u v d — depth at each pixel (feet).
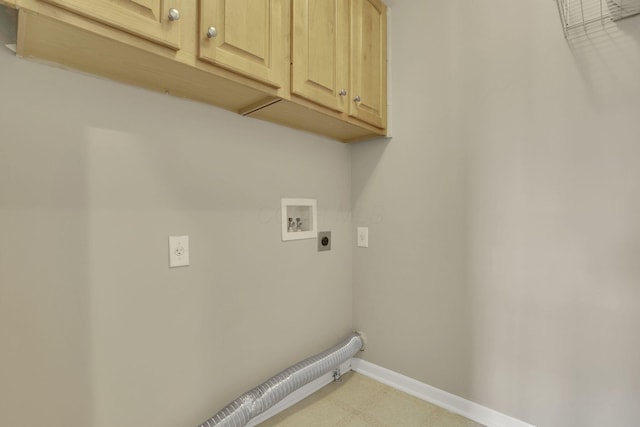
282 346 5.11
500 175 4.52
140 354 3.61
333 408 5.07
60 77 3.10
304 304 5.46
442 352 5.15
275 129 5.03
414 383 5.47
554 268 4.09
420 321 5.40
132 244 3.55
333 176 6.00
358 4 5.01
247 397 4.28
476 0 4.74
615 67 3.66
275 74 3.78
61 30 2.49
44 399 3.00
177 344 3.91
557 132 4.05
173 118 3.89
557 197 4.06
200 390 4.12
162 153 3.80
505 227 4.48
